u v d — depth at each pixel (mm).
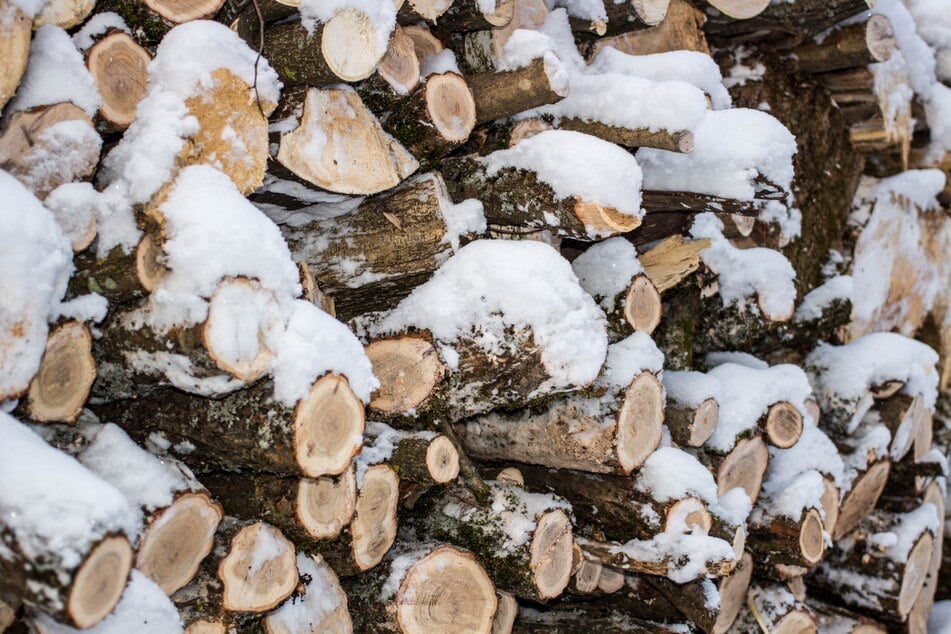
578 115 2838
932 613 4633
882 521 3971
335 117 2377
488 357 2422
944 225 4848
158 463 2062
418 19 2684
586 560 2869
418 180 2605
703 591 2869
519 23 2988
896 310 4598
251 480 2242
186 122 2047
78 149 1997
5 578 1598
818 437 3566
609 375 2707
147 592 1866
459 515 2615
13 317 1795
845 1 3621
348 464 2105
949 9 4586
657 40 3561
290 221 2691
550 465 2836
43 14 2010
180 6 2178
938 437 4805
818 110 4168
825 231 4133
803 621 3361
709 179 2840
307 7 2223
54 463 1653
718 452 3135
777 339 3834
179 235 1920
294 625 2246
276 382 1991
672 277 3174
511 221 2713
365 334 2615
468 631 2428
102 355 2111
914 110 4520
